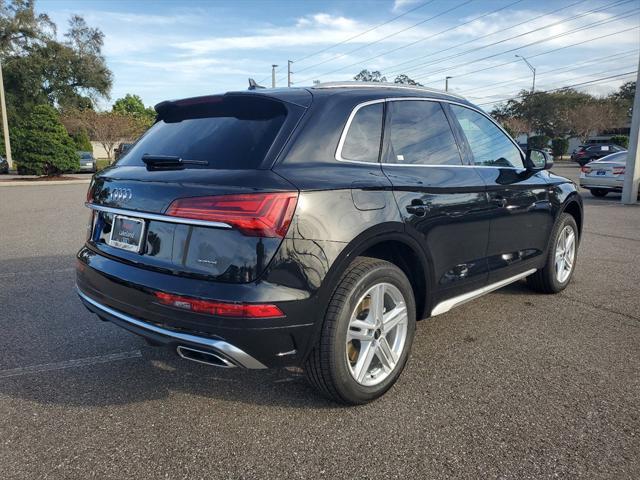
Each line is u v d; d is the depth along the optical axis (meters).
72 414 2.83
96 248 3.06
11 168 31.39
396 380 3.07
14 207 12.66
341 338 2.67
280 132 2.69
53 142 24.72
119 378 3.27
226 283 2.39
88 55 49.91
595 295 5.01
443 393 3.06
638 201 13.79
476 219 3.58
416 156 3.28
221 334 2.39
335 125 2.86
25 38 47.03
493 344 3.80
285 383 3.21
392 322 3.00
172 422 2.75
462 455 2.46
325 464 2.39
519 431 2.66
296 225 2.44
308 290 2.48
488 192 3.70
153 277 2.59
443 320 4.32
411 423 2.74
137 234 2.75
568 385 3.15
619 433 2.64
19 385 3.16
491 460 2.42
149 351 3.70
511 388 3.12
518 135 60.31
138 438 2.60
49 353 3.64
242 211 2.36
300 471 2.34
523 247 4.28
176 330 2.52
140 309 2.64
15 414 2.82
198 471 2.34
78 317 4.39
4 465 2.37
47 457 2.44
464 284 3.56
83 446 2.53
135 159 3.10
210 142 2.83
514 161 4.31
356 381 2.80
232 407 2.91
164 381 3.23
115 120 44.81
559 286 5.01
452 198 3.34
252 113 2.92
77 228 9.24
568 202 4.88
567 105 56.31
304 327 2.51
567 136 58.94
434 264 3.25
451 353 3.64
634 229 9.02
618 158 15.02
